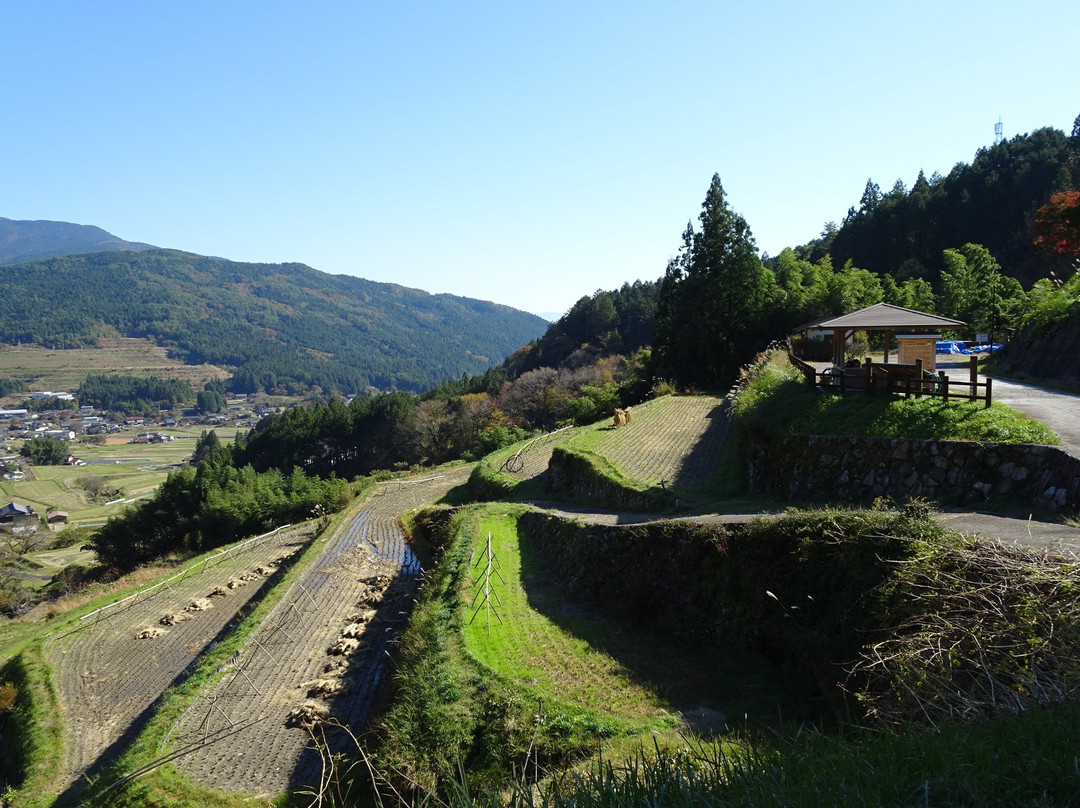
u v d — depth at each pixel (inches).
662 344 1657.2
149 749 498.0
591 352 3312.0
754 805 149.1
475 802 188.4
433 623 549.6
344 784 412.5
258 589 986.7
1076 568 285.0
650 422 1149.1
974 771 150.5
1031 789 138.6
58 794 528.7
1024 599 283.7
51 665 785.6
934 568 334.0
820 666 374.9
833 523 421.1
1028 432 488.4
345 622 712.4
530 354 4072.3
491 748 380.8
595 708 395.2
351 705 525.7
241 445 3326.8
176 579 1119.0
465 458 1929.1
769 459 681.6
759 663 418.9
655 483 776.3
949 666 277.6
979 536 346.0
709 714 377.4
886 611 344.5
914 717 265.6
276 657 636.1
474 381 3878.0
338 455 3021.7
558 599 584.7
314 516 1605.6
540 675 442.3
